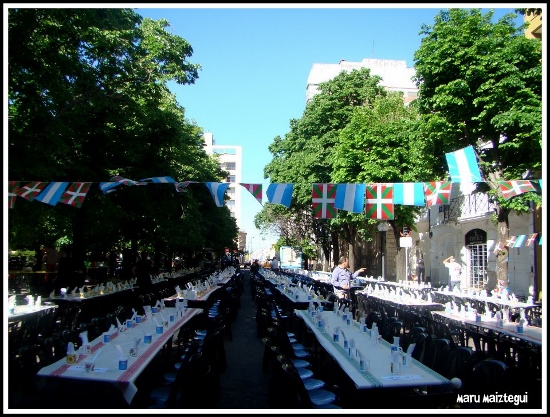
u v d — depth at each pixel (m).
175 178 16.17
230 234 43.16
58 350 5.98
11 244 13.30
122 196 15.45
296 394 4.62
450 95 12.90
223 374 7.86
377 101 22.31
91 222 14.52
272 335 6.95
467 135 13.66
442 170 15.22
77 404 4.50
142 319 8.12
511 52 12.38
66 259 14.80
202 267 39.00
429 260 27.59
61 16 9.19
